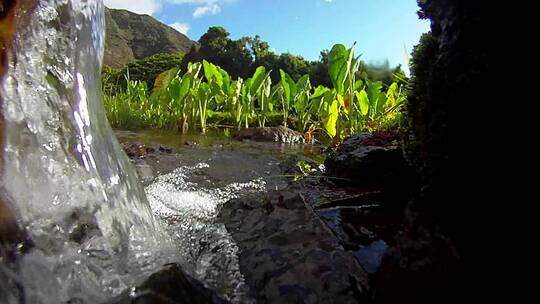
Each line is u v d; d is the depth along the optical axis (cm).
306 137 665
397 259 98
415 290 90
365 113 541
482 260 79
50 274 97
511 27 71
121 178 144
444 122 84
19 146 105
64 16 134
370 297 109
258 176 304
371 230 161
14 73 111
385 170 233
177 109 725
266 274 128
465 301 81
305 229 150
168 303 100
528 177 72
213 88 767
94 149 133
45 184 107
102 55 171
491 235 78
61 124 121
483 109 76
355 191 223
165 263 125
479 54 76
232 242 158
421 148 96
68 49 134
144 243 130
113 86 972
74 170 118
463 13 78
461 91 79
